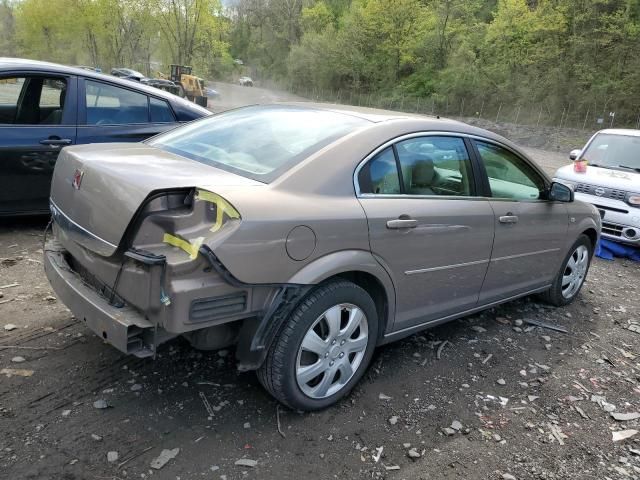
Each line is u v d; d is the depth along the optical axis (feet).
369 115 11.30
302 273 8.70
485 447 9.41
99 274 8.72
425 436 9.51
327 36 230.68
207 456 8.38
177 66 138.51
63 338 11.37
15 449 8.10
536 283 14.89
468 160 12.23
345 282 9.52
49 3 177.99
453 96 182.80
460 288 12.14
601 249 24.40
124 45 186.39
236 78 285.43
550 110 156.35
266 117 11.57
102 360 10.68
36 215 19.77
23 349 10.80
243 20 320.70
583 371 12.62
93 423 8.84
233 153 10.12
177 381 10.24
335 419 9.67
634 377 12.63
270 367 8.93
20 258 15.75
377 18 206.59
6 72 17.03
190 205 8.11
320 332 9.51
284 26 286.05
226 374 10.62
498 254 12.80
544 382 11.89
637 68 137.69
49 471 7.75
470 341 13.47
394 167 10.53
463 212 11.57
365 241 9.57
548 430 10.13
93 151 10.09
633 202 23.73
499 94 172.14
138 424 8.93
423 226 10.64
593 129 140.15
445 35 195.83
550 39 160.56
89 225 8.79
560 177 26.86
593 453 9.61
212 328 8.71
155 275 7.73
